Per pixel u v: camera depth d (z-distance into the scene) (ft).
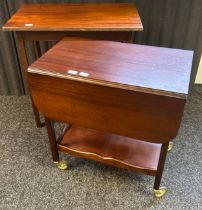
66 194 4.40
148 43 6.25
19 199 4.33
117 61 3.78
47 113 4.01
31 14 4.87
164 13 5.79
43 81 3.64
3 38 6.05
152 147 4.52
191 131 5.66
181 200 4.28
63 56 3.93
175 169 4.79
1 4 5.67
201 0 5.52
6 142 5.44
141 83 3.29
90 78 3.41
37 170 4.82
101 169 4.82
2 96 6.95
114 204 4.23
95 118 3.72
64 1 5.72
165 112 3.25
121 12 4.90
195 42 6.09
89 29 4.28
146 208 4.17
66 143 4.62
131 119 3.51
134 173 4.74
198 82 7.22
